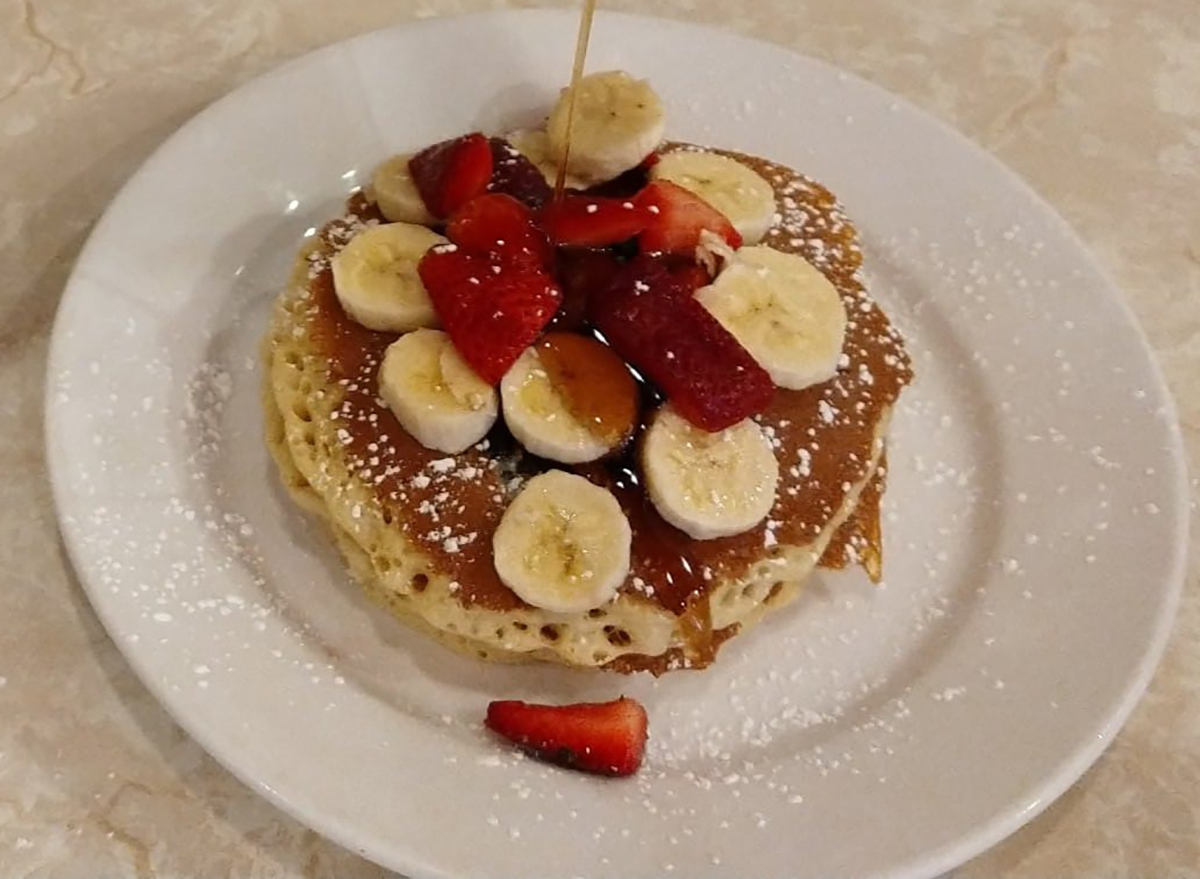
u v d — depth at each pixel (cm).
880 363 40
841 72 47
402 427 36
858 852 32
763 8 54
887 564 39
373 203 41
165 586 34
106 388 38
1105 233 48
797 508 37
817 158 46
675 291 36
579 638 35
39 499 38
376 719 33
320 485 36
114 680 35
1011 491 40
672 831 32
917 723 35
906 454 41
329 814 31
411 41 45
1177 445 40
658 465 35
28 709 34
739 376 35
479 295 36
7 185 44
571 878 31
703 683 36
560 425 35
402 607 36
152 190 41
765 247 40
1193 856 35
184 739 34
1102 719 34
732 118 46
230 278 41
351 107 44
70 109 46
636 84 42
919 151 46
